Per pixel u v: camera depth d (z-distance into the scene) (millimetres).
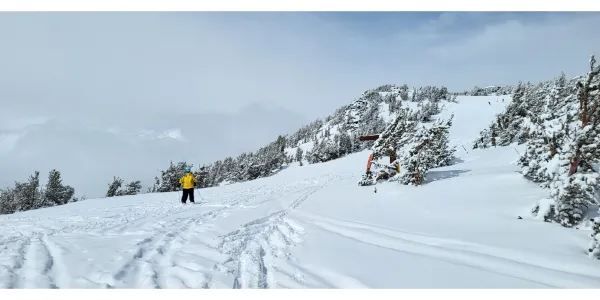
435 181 14625
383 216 10195
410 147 15234
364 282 5168
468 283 5148
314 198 15406
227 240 7777
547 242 6848
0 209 34812
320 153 71812
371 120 105625
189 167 16438
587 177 7758
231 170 79688
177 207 14203
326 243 7578
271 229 9391
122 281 4883
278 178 38031
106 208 14125
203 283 5020
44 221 10297
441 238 7488
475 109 80188
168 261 5973
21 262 5355
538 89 31609
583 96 8633
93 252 6133
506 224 8156
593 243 6055
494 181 12328
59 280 4793
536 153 10188
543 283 5223
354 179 25297
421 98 117375
